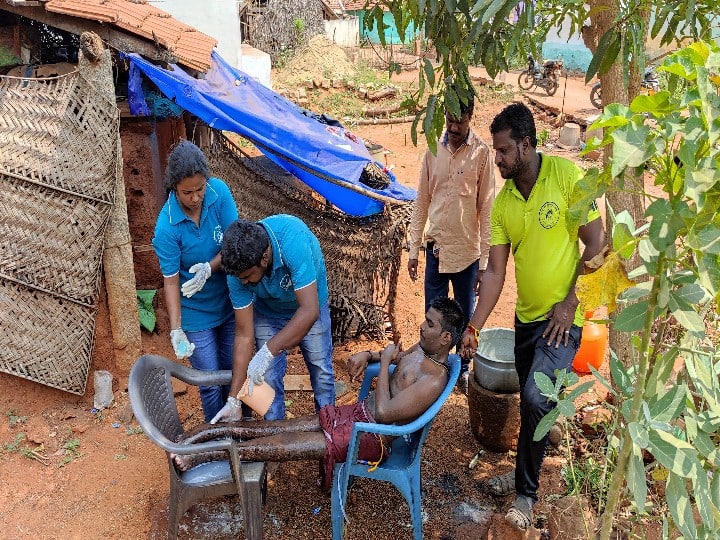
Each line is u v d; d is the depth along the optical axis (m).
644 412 2.02
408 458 3.59
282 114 6.30
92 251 4.58
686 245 1.90
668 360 2.15
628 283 2.09
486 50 2.88
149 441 4.48
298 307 3.73
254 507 3.38
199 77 5.62
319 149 5.57
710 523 2.05
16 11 4.67
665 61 1.87
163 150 6.64
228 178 5.13
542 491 3.90
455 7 2.66
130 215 6.51
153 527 3.76
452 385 3.36
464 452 4.40
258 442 3.44
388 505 3.94
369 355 3.83
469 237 4.60
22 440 4.39
